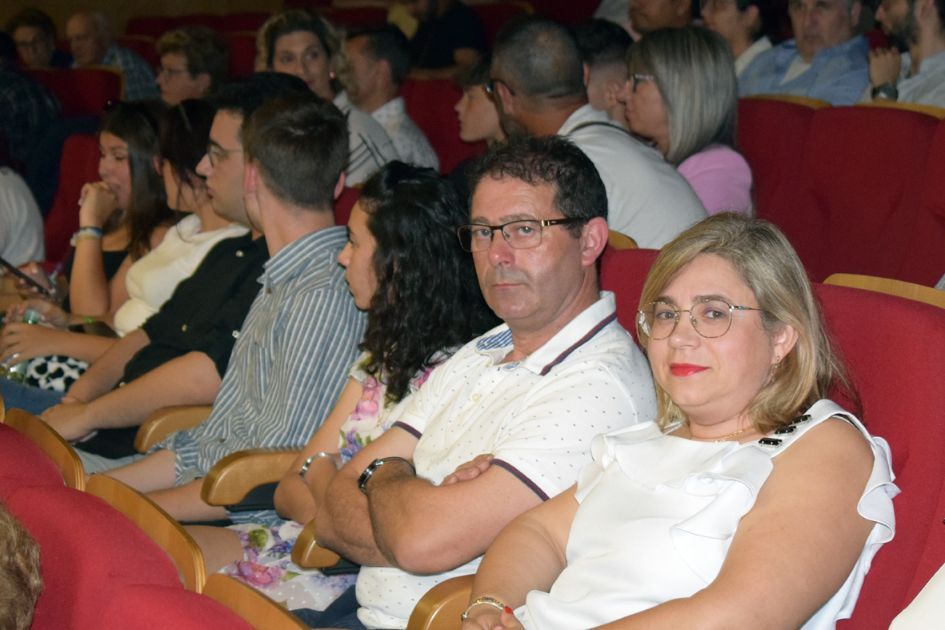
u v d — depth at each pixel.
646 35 3.11
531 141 1.76
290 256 2.34
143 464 2.48
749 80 4.35
